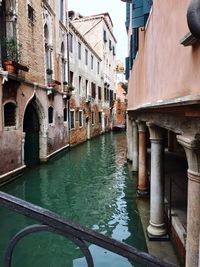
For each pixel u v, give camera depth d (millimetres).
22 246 6207
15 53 10883
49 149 16047
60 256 5828
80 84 24688
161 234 5844
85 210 8531
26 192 10289
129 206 8711
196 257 2934
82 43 24875
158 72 4441
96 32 34312
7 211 7988
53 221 926
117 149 21453
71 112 21938
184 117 2914
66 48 19938
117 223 7504
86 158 17297
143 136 8812
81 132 24906
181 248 5078
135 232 6910
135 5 6309
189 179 2906
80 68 24406
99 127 33750
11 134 11180
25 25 12484
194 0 1759
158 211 5875
